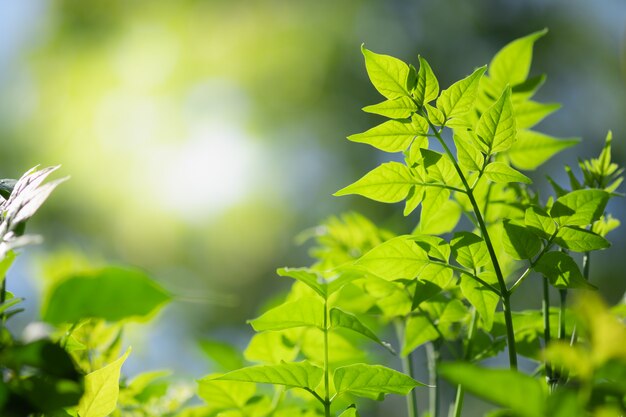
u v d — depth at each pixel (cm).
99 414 84
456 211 99
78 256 133
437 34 504
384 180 89
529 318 94
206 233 457
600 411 73
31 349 75
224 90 500
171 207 462
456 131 93
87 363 94
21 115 523
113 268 80
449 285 96
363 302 101
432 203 90
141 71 503
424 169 89
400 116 88
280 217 459
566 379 86
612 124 472
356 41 504
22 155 520
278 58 501
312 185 470
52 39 527
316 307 90
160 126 484
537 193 96
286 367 87
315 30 505
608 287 366
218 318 382
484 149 87
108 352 95
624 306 91
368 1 505
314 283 90
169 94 498
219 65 505
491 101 103
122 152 485
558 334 91
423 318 96
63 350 76
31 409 76
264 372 88
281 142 484
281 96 496
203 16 511
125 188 475
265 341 98
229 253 454
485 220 99
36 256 134
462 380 72
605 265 368
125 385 95
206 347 116
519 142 101
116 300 81
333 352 99
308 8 508
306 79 495
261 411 95
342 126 485
